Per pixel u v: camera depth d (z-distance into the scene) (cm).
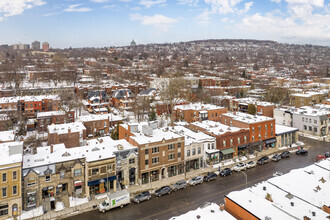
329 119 9825
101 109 12081
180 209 4600
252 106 11219
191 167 6538
